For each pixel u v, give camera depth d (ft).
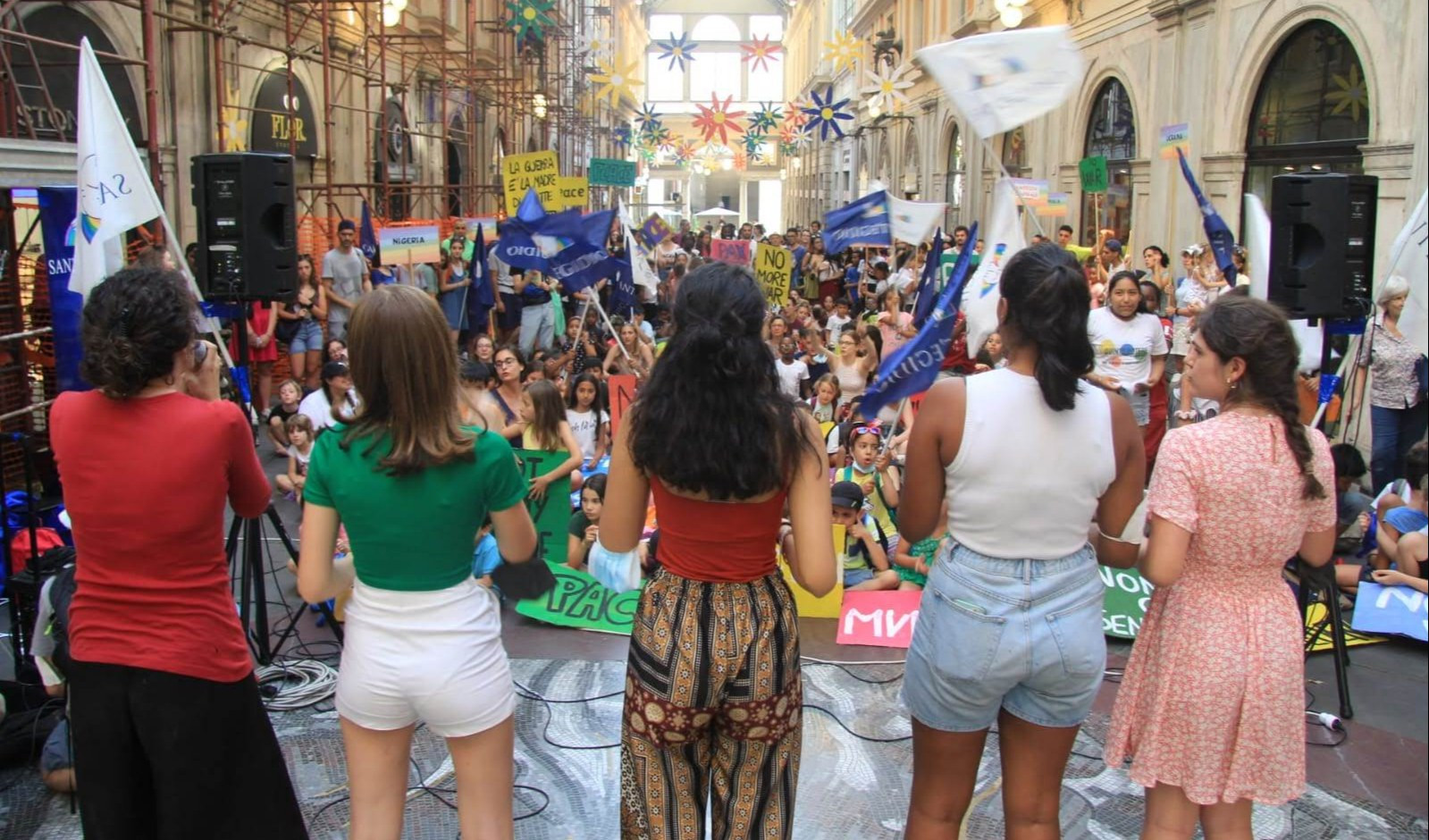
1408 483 20.86
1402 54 31.55
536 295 46.62
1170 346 35.37
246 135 44.60
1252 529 9.91
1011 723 10.26
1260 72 40.88
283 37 48.42
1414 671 17.61
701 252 86.89
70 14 34.37
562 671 17.54
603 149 173.99
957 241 59.77
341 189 56.34
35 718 14.49
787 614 9.55
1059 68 16.33
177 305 10.05
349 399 10.69
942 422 9.76
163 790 10.18
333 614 18.74
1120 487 10.16
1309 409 20.86
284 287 18.21
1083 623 9.80
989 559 9.78
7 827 13.01
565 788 14.14
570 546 18.30
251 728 10.78
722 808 9.64
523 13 83.87
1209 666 10.05
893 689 17.02
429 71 72.54
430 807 13.58
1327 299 19.21
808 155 193.06
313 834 13.07
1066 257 9.57
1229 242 26.45
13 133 27.35
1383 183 32.58
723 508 9.27
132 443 9.93
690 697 9.27
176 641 10.11
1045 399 9.46
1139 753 10.46
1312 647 18.13
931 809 10.48
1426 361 24.73
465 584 10.07
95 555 10.08
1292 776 10.18
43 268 26.40
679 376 9.03
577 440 26.61
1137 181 51.67
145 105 37.52
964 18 81.66
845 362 30.19
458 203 70.44
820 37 178.19
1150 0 49.73
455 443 9.62
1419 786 14.23
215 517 10.29
